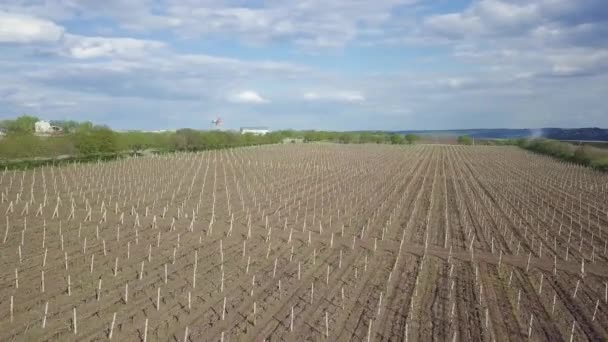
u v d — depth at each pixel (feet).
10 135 198.70
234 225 104.53
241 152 329.72
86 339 49.24
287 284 67.87
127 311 56.49
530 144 468.75
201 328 52.75
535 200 154.40
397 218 118.42
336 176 203.82
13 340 48.11
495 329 55.72
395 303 62.28
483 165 282.15
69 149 215.51
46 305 52.85
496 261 83.30
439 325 56.03
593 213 135.54
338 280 70.59
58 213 108.27
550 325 57.62
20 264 71.31
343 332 53.16
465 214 125.59
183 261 76.64
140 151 286.66
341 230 103.55
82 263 73.26
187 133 340.18
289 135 591.37
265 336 51.24
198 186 160.86
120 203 124.47
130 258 76.95
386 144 525.75
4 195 125.49
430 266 79.36
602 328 57.41
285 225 104.17
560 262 84.17
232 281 68.28
